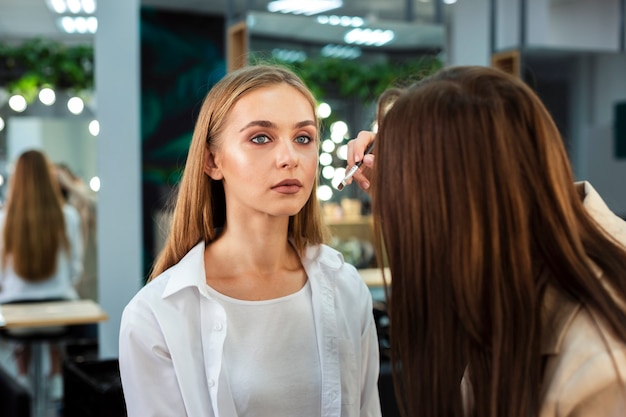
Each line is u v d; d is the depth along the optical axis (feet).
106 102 18.04
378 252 3.77
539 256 3.51
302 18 19.36
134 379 4.24
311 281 4.64
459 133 3.45
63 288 18.45
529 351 3.35
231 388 4.26
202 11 22.21
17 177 17.98
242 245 4.49
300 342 4.50
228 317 4.37
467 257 3.43
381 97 4.07
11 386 9.16
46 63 25.05
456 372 3.55
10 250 17.93
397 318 3.68
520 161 3.44
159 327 4.25
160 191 21.80
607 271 3.43
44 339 16.93
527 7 22.53
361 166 4.81
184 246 4.58
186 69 22.16
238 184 4.30
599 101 22.29
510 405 3.34
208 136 4.46
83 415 9.89
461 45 22.17
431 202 3.51
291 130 4.27
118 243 18.15
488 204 3.42
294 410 4.41
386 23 20.07
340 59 19.70
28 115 24.81
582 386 3.20
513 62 21.63
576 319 3.34
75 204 20.70
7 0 24.64
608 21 23.57
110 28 18.03
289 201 4.25
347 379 4.62
